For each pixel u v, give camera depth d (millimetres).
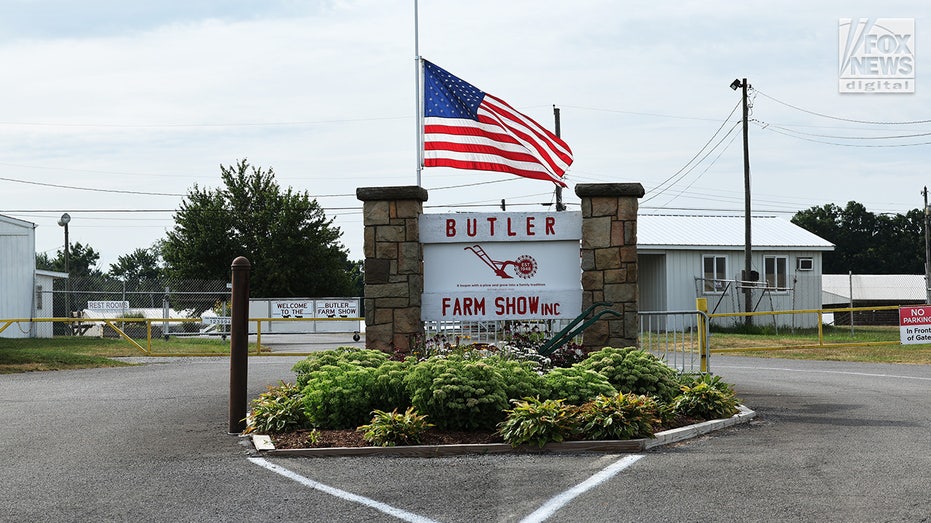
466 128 15297
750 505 7219
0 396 14953
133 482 8359
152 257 99375
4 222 33719
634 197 13422
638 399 10102
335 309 38750
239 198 52062
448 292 13656
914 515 6820
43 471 8867
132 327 35969
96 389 16016
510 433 9719
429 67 15391
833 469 8523
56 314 38219
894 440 10188
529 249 13672
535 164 15398
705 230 42062
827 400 14305
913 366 21219
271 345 32250
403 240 13562
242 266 11125
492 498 7621
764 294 41062
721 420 11398
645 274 40969
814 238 43094
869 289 64562
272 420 10750
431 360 10953
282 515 7172
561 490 7867
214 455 9664
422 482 8242
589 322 13242
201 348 27625
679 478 8242
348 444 9844
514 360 11750
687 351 19672
